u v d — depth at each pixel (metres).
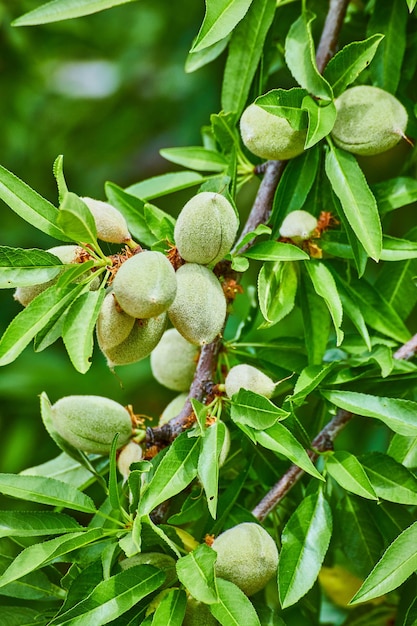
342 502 0.94
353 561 0.93
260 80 0.98
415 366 0.92
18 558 0.84
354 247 0.92
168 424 0.91
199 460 0.86
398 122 0.92
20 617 0.90
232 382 0.89
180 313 0.87
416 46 1.01
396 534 0.93
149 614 0.86
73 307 0.86
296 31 0.94
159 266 0.85
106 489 0.91
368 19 1.03
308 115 0.90
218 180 0.91
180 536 0.91
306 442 0.90
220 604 0.85
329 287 0.91
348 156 0.92
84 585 0.87
